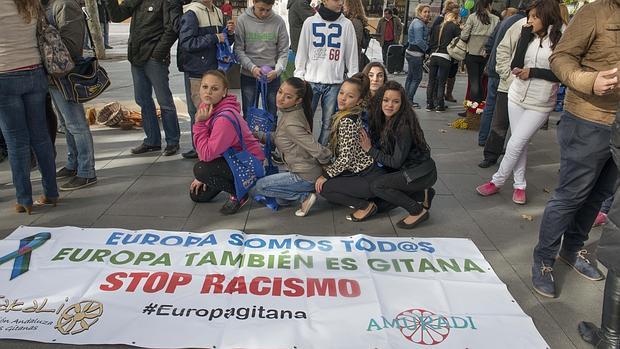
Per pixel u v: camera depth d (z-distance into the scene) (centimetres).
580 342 243
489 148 499
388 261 306
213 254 305
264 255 307
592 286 292
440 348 230
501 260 319
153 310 250
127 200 391
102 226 345
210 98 344
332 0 445
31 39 325
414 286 279
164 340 230
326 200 406
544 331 251
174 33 457
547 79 374
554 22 365
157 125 511
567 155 264
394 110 343
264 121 406
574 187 266
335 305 259
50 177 365
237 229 349
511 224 372
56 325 238
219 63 463
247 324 242
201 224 355
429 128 667
